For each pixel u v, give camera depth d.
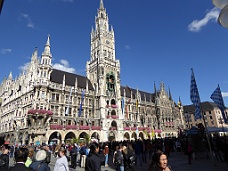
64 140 51.31
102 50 75.50
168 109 99.81
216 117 111.38
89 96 65.69
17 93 69.44
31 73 62.94
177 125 101.50
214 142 25.45
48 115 49.78
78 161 26.53
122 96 80.62
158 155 5.21
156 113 92.19
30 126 48.41
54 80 59.56
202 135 30.52
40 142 46.53
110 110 66.19
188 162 21.53
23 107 59.34
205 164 19.67
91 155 7.55
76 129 54.53
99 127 60.78
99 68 71.06
